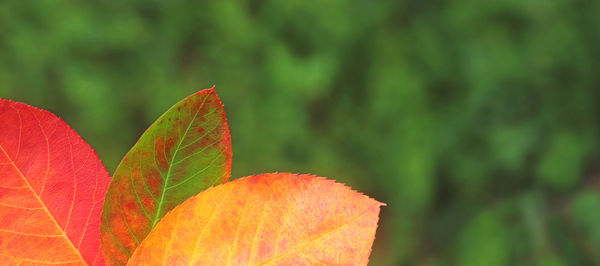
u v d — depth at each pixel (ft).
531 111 12.42
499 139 12.33
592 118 12.06
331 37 14.14
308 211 1.12
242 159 13.28
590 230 10.01
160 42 13.21
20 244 1.13
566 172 11.32
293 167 13.51
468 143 13.05
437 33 14.06
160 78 12.97
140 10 13.28
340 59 14.34
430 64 13.98
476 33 13.41
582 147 11.64
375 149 14.14
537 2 12.58
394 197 13.88
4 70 11.72
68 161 1.14
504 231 10.76
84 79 12.06
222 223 1.12
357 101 14.56
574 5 12.47
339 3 14.20
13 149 1.12
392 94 13.97
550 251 10.10
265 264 1.12
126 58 12.88
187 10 13.23
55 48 12.14
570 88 12.17
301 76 13.56
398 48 14.23
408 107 13.93
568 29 12.38
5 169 1.12
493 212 11.30
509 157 12.14
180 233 1.12
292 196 1.12
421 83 14.06
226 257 1.12
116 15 12.87
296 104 13.64
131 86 12.77
